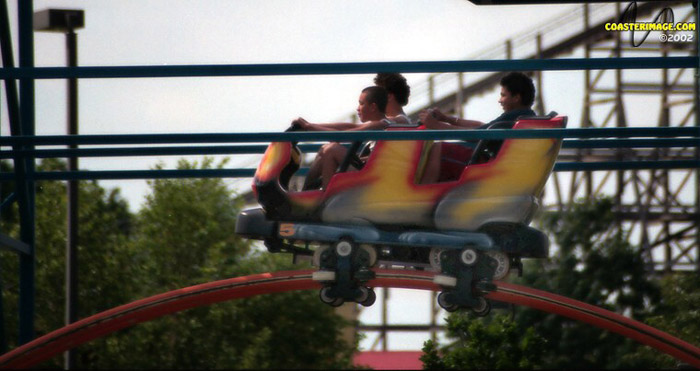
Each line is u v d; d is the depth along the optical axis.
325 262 24.73
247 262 92.50
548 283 92.69
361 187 24.75
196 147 28.55
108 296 88.31
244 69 23.33
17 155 26.64
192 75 23.50
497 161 24.52
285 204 24.83
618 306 92.62
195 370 85.06
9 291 86.38
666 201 118.69
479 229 24.48
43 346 29.14
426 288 28.98
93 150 27.34
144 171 30.19
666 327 75.88
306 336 93.75
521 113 25.53
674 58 23.77
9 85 31.36
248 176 30.28
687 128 24.00
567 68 23.41
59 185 90.25
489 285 24.41
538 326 87.56
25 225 32.16
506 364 55.38
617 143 29.05
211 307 86.50
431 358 57.06
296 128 25.44
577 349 86.31
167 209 92.12
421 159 24.72
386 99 26.03
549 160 24.47
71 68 23.52
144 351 84.38
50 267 86.19
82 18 59.25
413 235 24.58
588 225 93.81
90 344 84.75
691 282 77.38
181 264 91.56
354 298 24.73
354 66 23.20
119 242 92.69
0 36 31.05
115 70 23.48
